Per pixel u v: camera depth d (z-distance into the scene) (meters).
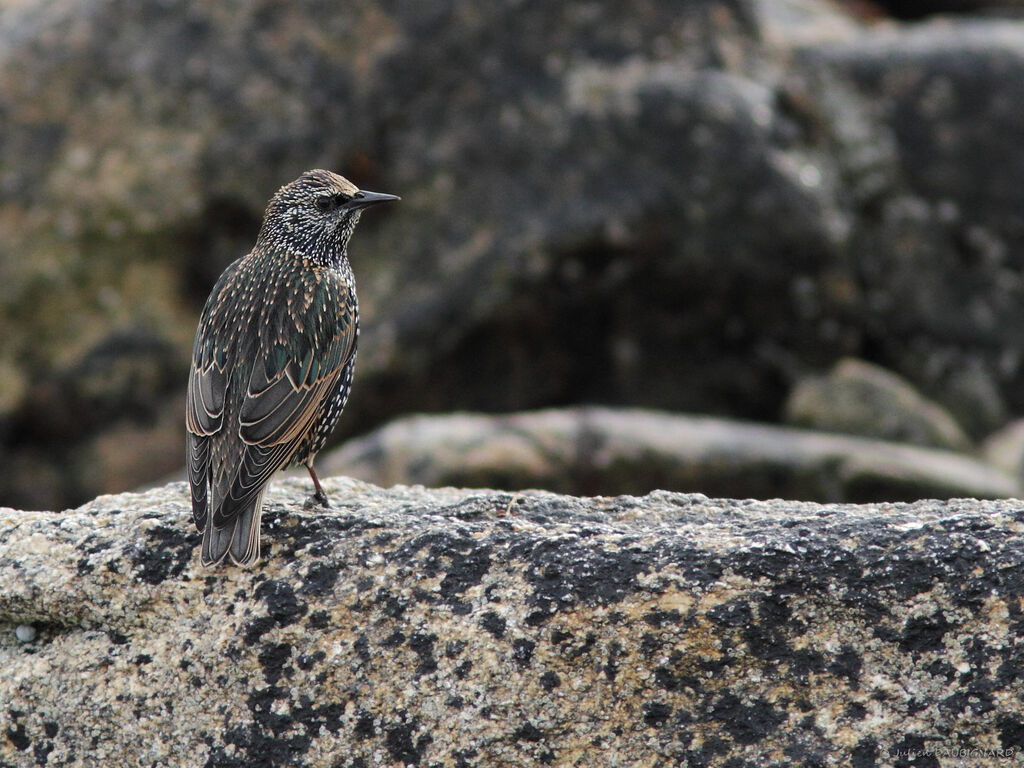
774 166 14.79
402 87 15.21
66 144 15.16
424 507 6.42
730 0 15.82
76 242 15.12
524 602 5.47
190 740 5.63
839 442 13.05
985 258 16.70
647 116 14.81
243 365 6.52
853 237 15.95
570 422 12.74
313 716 5.54
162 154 15.11
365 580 5.64
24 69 15.20
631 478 12.47
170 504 6.32
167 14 15.29
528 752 5.40
